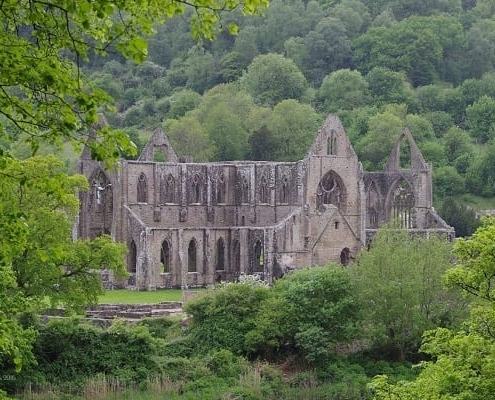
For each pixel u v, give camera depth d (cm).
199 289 15750
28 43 3506
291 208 16900
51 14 3481
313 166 16812
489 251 5500
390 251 11231
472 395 5084
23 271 9506
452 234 17088
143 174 16825
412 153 19025
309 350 10525
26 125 3659
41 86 3519
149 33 3469
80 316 10912
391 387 5522
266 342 10831
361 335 10906
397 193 19100
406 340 10938
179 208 17288
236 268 16888
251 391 9669
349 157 17288
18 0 3466
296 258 16450
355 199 17362
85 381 9719
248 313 11212
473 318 5741
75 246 9988
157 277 15925
